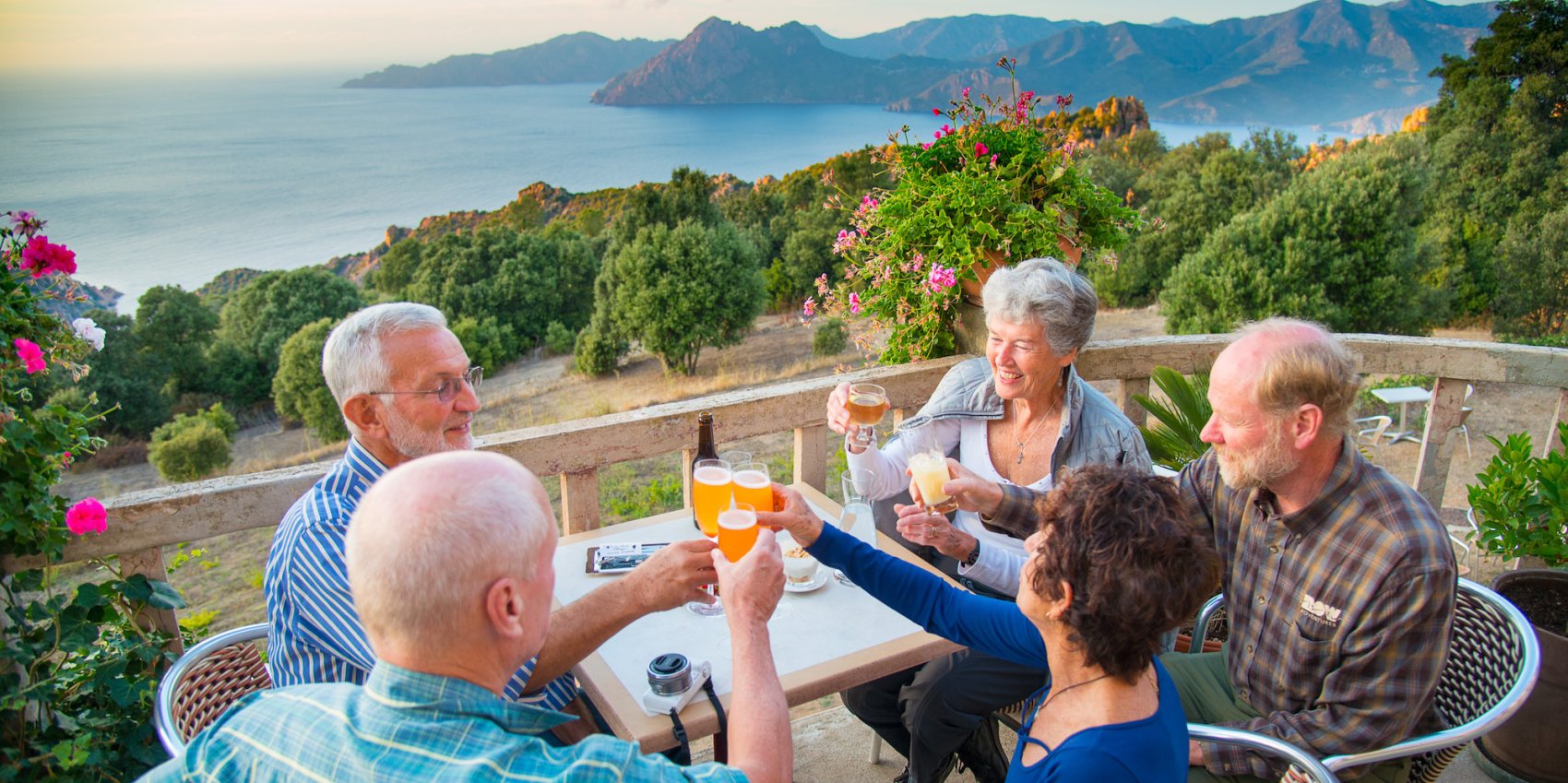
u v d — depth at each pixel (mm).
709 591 1877
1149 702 1246
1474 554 3771
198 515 2105
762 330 36844
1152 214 35219
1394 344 3197
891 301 3492
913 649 1686
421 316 1765
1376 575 1541
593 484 2572
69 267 2014
